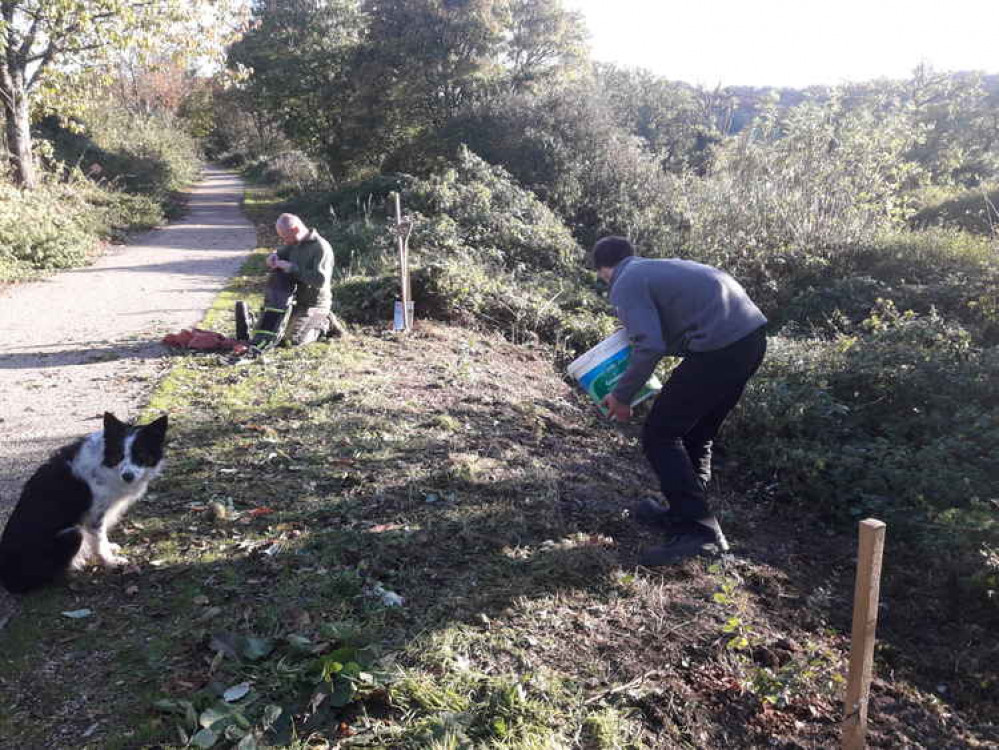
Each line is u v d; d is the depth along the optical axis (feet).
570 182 60.85
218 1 63.87
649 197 59.47
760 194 47.65
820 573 15.21
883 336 27.02
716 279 12.37
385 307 32.68
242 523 13.74
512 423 20.72
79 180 75.41
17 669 9.66
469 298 33.35
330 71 102.06
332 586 11.59
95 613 11.01
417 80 91.45
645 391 13.52
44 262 46.85
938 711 11.21
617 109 81.66
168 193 101.19
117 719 8.75
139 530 13.46
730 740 9.44
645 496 16.92
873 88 76.84
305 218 78.59
